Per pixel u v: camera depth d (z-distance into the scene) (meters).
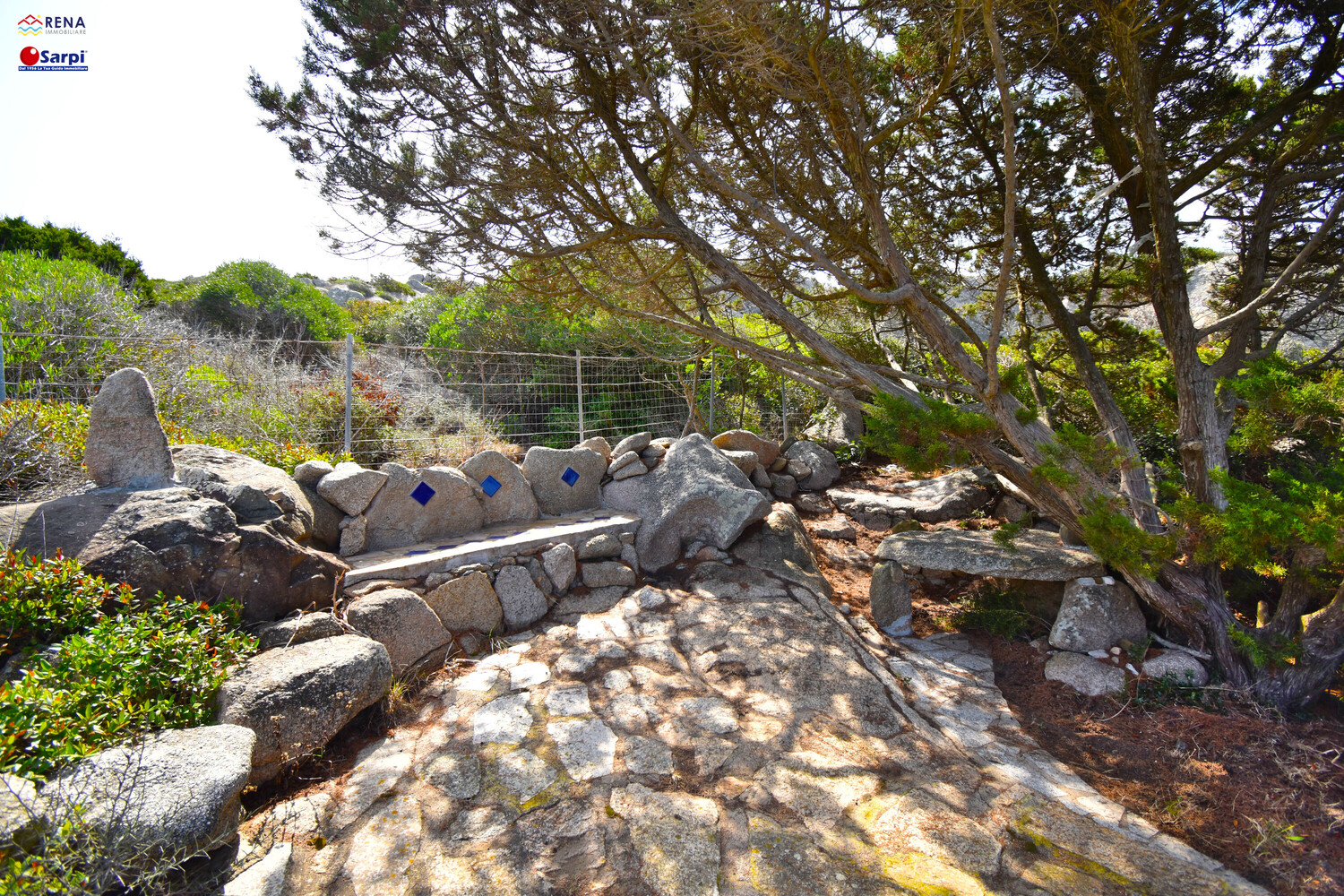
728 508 6.18
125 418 4.19
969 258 7.17
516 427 9.41
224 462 4.73
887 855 2.81
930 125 6.40
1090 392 6.05
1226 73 5.77
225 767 2.68
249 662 3.45
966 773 3.41
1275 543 3.38
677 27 4.36
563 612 5.32
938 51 5.02
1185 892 2.62
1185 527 3.85
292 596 4.11
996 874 2.72
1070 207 6.73
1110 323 7.30
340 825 2.94
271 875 2.58
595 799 3.13
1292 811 3.09
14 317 6.59
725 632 4.91
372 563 4.80
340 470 5.25
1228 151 5.25
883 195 6.54
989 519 7.27
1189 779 3.36
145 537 3.71
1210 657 4.26
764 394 10.77
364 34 4.62
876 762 3.48
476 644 4.77
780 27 3.97
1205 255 7.52
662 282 6.41
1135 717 3.92
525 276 5.82
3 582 3.11
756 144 5.60
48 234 15.60
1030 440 4.49
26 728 2.55
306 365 9.39
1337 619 3.70
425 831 2.91
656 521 6.20
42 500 4.31
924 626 5.37
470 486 5.88
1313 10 5.02
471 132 5.05
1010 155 3.59
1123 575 4.61
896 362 8.26
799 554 6.28
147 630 3.19
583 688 4.18
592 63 5.04
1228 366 5.20
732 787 3.25
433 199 5.05
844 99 4.39
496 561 5.24
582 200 5.34
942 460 4.02
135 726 2.88
